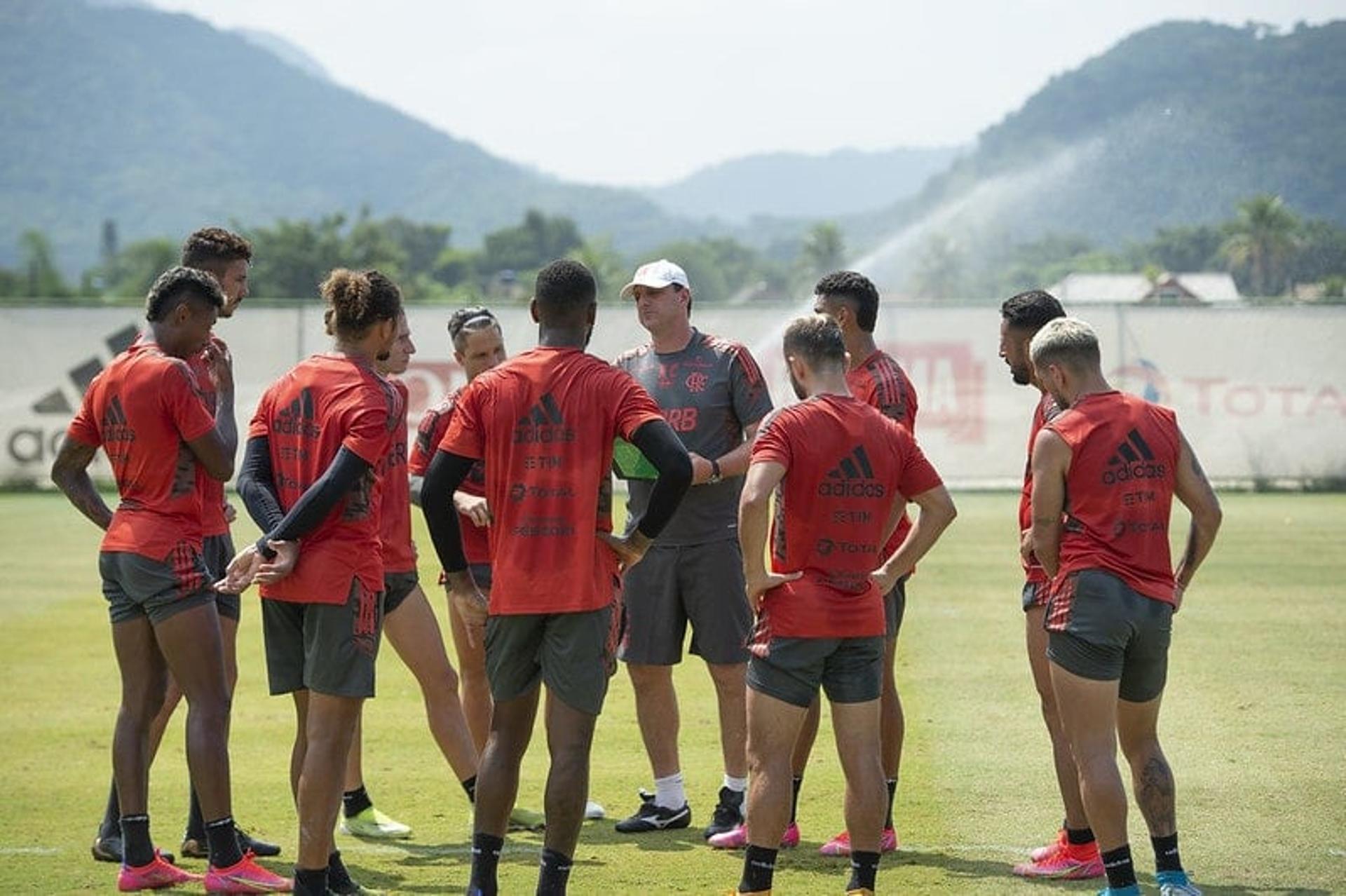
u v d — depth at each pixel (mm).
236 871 8727
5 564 25203
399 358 10312
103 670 16359
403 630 10172
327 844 8352
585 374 8148
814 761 12305
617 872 9305
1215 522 8477
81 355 38281
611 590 8156
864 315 9992
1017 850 9695
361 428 8328
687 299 10805
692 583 10359
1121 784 8219
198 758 8711
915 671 15711
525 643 8141
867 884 8250
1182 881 8375
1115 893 8203
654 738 10492
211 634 8891
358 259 145500
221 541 9477
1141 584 8250
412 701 14906
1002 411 36969
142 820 8875
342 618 8391
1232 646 16797
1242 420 36844
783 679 8234
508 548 8109
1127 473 8266
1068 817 9102
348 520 8477
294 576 8406
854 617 8258
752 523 8156
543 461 8062
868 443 8328
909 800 10906
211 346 9453
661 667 10477
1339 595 20516
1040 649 9156
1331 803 10664
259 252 142500
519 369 8180
